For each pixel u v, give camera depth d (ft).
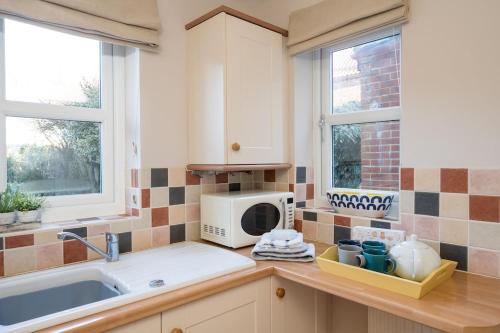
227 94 5.44
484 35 4.23
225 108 5.42
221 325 4.09
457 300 3.51
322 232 6.04
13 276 4.24
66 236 4.33
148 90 5.57
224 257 4.90
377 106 6.03
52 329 2.91
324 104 6.79
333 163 6.77
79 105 5.44
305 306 5.20
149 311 3.40
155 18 5.45
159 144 5.71
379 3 5.03
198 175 6.23
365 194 5.71
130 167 5.75
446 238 4.59
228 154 5.46
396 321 5.07
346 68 6.49
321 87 6.85
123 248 5.28
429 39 4.68
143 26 5.32
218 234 5.65
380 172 6.03
